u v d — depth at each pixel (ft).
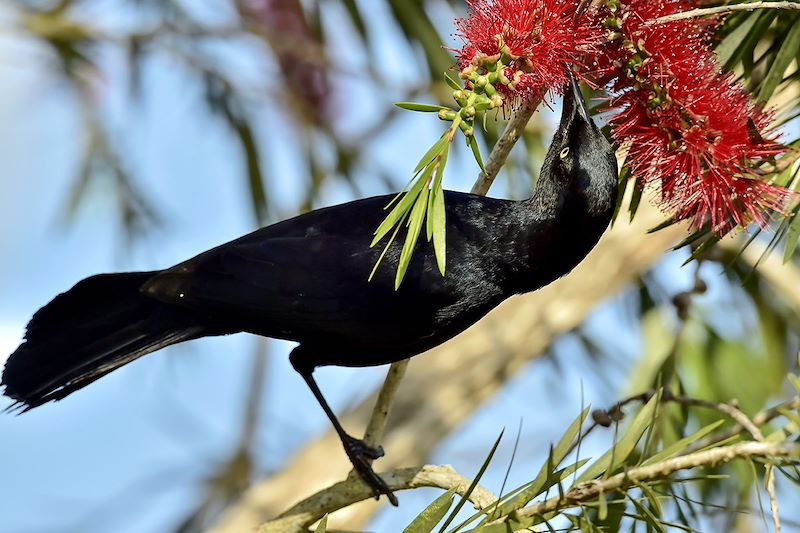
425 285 12.93
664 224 12.69
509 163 13.92
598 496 12.55
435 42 13.97
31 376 13.05
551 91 12.63
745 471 13.41
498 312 14.23
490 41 12.55
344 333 12.97
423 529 12.55
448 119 12.45
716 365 13.75
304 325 12.96
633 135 12.65
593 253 14.11
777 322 13.85
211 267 12.98
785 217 12.67
